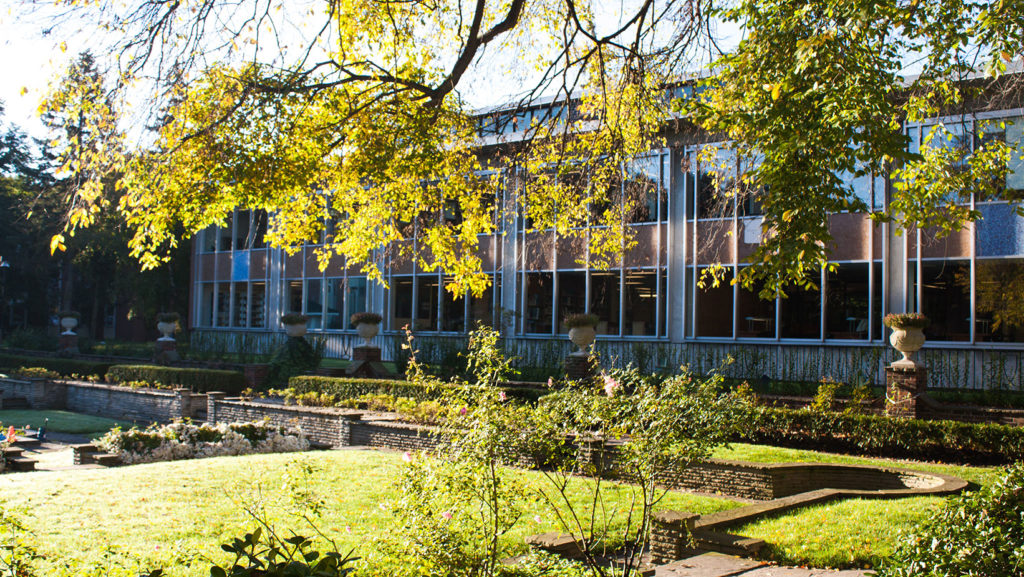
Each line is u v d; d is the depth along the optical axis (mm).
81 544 8070
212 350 35375
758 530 8438
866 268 20344
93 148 8570
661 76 11375
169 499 10469
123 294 47781
